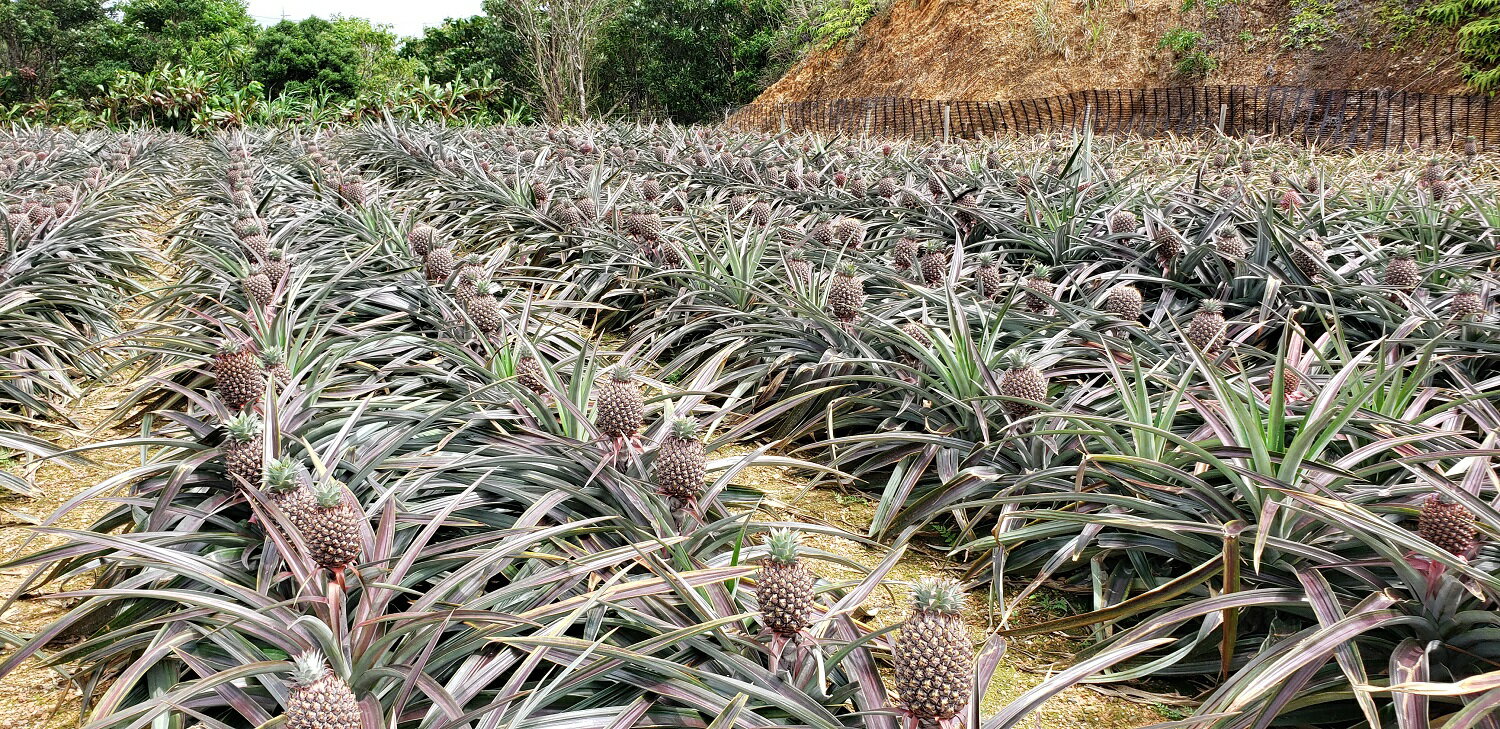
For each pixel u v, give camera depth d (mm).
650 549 2674
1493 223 6727
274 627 2221
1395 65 17266
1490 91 15586
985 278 5633
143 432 3904
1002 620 2906
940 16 25188
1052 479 3633
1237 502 2988
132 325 6871
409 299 6008
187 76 28672
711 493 3025
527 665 2211
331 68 41938
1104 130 19578
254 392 3404
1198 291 5750
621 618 2699
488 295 4586
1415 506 2719
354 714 1711
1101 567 3324
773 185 10148
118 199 10562
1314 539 2793
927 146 14688
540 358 3840
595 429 3344
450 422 3816
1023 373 3596
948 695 1876
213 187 12102
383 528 2562
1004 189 9383
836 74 28562
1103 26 21281
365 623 2176
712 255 6047
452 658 2352
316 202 9359
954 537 3838
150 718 1958
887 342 4852
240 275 6309
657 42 40969
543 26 40094
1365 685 2051
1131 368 4180
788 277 6078
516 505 3354
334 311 5840
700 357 5891
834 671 2471
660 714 2305
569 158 12008
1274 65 18828
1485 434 3365
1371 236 6828
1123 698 2783
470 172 11055
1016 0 23281
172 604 2717
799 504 4176
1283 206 7211
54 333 5547
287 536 2412
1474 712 1822
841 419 4543
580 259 7965
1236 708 2070
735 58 40875
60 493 4180
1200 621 2990
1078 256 6699
